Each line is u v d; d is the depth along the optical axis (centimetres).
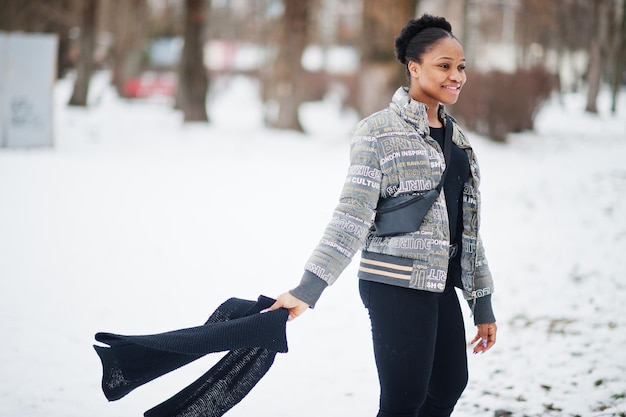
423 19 264
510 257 702
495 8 4762
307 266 242
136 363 249
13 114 1574
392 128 254
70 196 1040
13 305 538
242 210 975
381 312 253
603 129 2597
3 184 1120
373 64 1973
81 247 735
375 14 1953
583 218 869
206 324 249
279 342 238
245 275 649
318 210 987
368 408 374
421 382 253
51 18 3409
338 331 497
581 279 607
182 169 1405
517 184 1191
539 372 410
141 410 368
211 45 6881
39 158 1454
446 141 261
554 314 518
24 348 450
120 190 1113
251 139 2088
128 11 4381
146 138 2000
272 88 2739
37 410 362
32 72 1584
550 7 3838
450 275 271
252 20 5241
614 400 368
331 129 2700
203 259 702
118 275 635
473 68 2125
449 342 266
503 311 534
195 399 266
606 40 3412
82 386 396
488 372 415
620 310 516
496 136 2000
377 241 256
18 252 704
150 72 5850
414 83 264
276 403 379
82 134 2000
